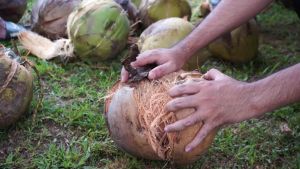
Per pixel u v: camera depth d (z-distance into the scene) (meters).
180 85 1.56
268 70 2.82
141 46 2.48
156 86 1.73
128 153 1.92
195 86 1.54
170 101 1.56
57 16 2.96
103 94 2.46
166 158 1.75
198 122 1.56
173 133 1.67
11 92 2.01
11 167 1.94
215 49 2.81
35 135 2.12
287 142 2.15
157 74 1.75
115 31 2.72
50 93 2.47
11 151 2.03
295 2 2.95
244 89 1.53
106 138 2.12
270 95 1.51
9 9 3.09
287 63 2.91
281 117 2.33
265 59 2.95
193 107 1.53
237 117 1.53
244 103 1.52
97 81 2.64
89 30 2.68
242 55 2.78
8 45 2.96
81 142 2.09
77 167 1.94
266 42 3.23
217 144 2.11
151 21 3.00
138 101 1.72
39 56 2.83
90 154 2.01
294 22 3.58
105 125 2.20
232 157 2.05
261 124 2.28
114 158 2.01
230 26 1.97
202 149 1.75
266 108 1.52
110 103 1.83
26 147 2.05
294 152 2.09
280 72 1.54
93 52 2.71
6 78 2.00
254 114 1.53
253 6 1.96
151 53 1.83
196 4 3.63
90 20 2.68
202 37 1.94
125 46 2.98
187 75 1.77
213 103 1.52
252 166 2.01
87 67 2.74
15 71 2.03
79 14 2.72
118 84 1.88
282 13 3.74
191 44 1.92
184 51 1.89
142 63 1.81
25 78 2.06
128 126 1.73
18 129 2.15
